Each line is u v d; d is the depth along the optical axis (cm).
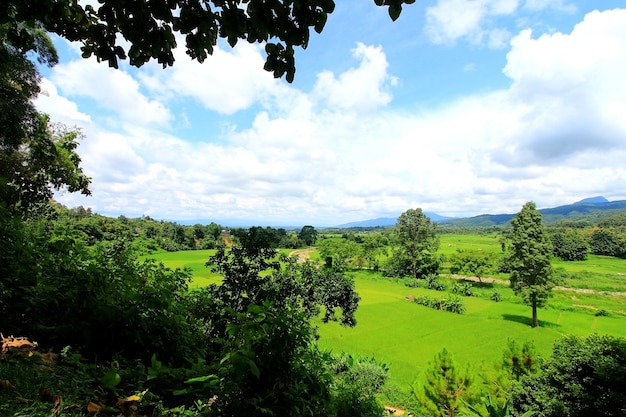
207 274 4997
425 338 3922
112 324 404
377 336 3916
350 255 9631
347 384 1326
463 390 1520
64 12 345
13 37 394
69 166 2773
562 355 1466
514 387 1535
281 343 318
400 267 8994
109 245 672
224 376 305
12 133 2050
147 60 341
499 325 4588
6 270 420
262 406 298
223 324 695
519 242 4822
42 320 393
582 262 10531
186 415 308
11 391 248
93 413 261
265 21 292
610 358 1321
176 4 310
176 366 442
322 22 298
